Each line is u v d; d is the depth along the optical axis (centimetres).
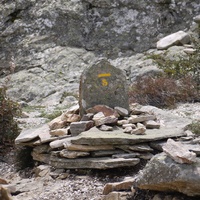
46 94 1552
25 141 834
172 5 1706
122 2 1750
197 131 820
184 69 1314
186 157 560
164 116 908
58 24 1772
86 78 854
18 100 1569
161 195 601
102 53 1694
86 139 741
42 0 1831
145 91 1169
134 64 1582
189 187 561
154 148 750
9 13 1834
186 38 1582
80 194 677
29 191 714
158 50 1612
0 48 1798
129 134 768
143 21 1717
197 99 1137
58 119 873
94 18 1759
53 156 774
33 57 1730
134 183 634
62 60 1678
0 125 964
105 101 863
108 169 728
